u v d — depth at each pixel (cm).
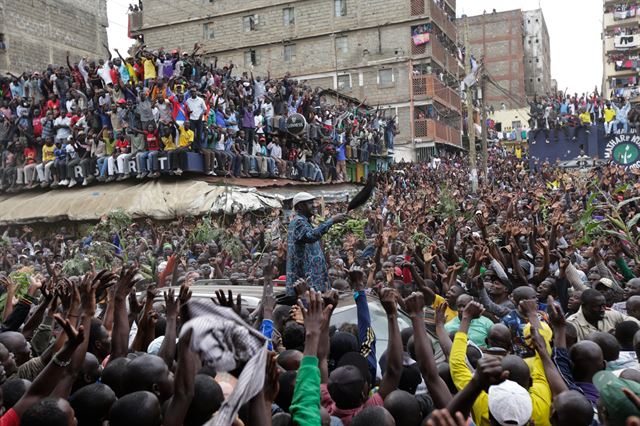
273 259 1077
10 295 614
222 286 779
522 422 365
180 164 2053
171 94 2077
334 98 4003
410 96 4412
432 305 707
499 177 3481
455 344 443
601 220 1111
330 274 968
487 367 315
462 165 4156
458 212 1730
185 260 1280
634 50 6712
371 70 4541
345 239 1291
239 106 2367
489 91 7919
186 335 298
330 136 2883
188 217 1988
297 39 4700
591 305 632
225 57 4909
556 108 4059
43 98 2277
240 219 1703
